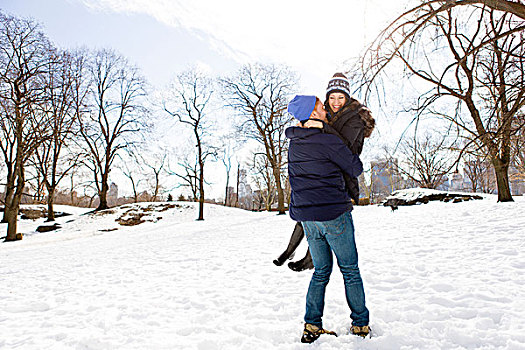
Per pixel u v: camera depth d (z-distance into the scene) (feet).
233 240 35.50
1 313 13.47
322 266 8.82
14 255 39.60
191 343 9.26
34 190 115.85
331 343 8.34
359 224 35.78
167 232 57.62
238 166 163.32
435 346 7.89
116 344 9.44
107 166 105.91
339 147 8.36
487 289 11.58
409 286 13.01
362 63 17.99
